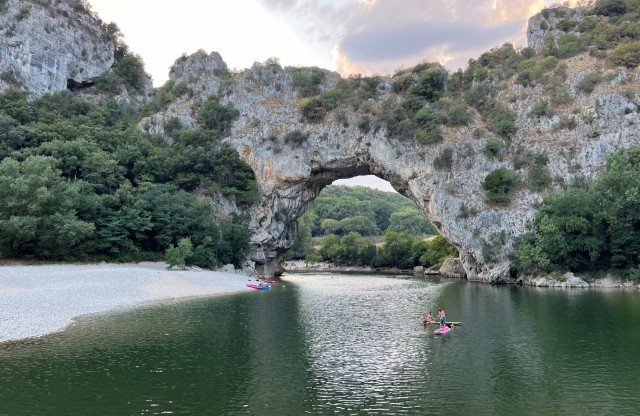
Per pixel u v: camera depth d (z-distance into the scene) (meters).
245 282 71.94
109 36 127.38
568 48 89.50
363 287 71.56
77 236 63.25
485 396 19.94
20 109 85.00
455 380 22.22
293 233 104.62
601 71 80.06
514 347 28.64
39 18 107.31
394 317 40.66
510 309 43.97
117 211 73.31
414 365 24.91
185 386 21.31
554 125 79.31
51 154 74.25
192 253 74.56
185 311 43.12
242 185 93.69
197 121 100.81
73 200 65.94
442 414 17.92
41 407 18.48
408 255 134.12
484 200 78.12
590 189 68.88
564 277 65.38
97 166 77.69
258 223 93.81
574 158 74.44
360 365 24.92
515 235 74.31
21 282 48.28
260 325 36.47
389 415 17.84
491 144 79.56
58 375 22.69
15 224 55.91
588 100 77.75
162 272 65.19
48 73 105.94
